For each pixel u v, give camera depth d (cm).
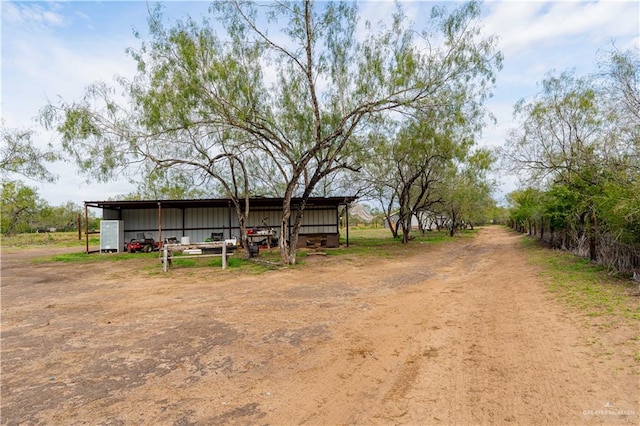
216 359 432
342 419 296
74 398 341
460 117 1167
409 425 282
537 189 1443
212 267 1245
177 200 1748
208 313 648
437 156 1848
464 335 491
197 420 299
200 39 1066
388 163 1983
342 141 1255
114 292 866
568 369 360
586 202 1048
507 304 647
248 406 321
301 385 361
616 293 639
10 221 3409
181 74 1059
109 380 379
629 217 746
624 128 880
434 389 340
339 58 1209
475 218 4091
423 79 1140
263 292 827
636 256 820
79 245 2777
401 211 2238
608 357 377
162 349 468
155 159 1198
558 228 1517
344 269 1179
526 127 1266
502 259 1388
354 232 4238
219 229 2062
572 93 1180
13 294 861
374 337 499
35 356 450
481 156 2000
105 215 1978
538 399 309
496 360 398
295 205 2091
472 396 323
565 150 1191
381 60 1162
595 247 1054
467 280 941
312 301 730
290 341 491
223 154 1304
